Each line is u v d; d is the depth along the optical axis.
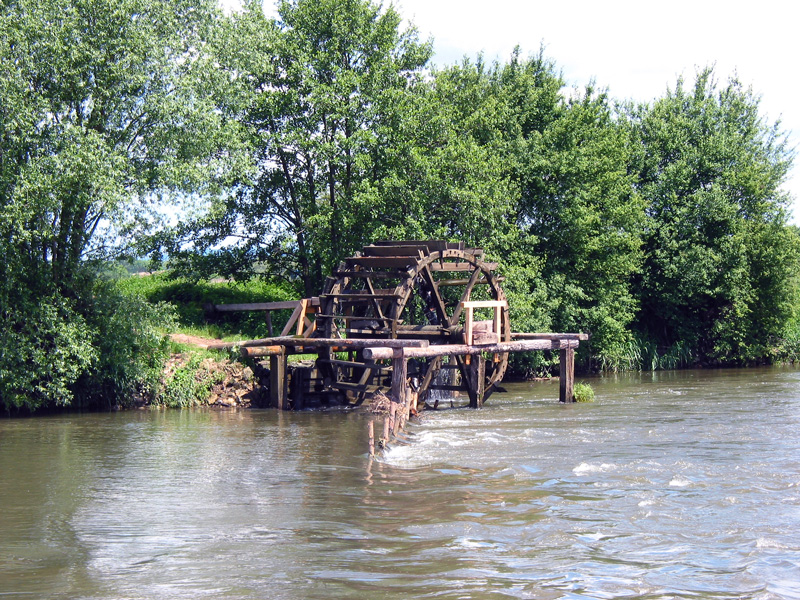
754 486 11.17
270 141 27.77
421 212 26.81
